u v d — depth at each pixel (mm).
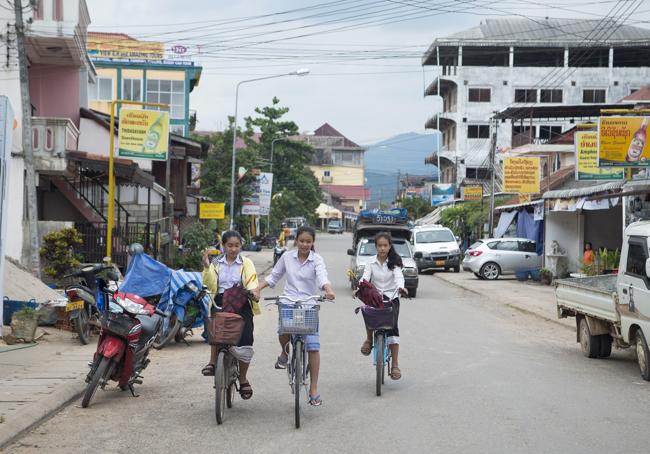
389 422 7457
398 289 9227
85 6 23891
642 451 6438
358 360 11344
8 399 7906
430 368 10688
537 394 8891
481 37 67500
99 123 26703
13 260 16484
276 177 71062
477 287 27062
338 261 44281
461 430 7133
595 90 67375
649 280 9836
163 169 36406
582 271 23797
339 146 122812
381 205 93812
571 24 68688
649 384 9711
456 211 47719
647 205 19797
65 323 13234
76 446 6555
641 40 65938
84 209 26297
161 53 50281
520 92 67625
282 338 7898
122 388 8859
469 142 67625
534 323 17156
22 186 18547
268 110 71125
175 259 28172
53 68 25422
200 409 8086
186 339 13664
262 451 6406
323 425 7344
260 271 35531
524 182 32188
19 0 16812
